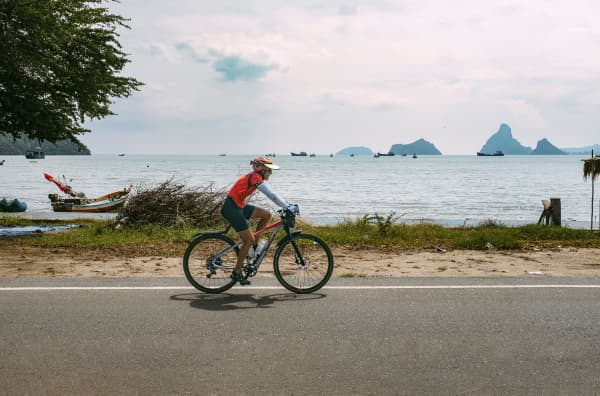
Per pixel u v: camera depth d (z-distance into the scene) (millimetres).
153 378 4070
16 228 15750
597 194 42750
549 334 5141
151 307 6098
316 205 31891
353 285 7320
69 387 3902
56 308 5996
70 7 16109
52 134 16062
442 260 9617
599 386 3967
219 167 141125
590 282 7516
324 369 4258
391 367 4305
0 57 13867
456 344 4852
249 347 4750
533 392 3859
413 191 45906
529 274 8227
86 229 13984
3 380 4016
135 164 182750
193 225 14211
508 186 54812
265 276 7988
